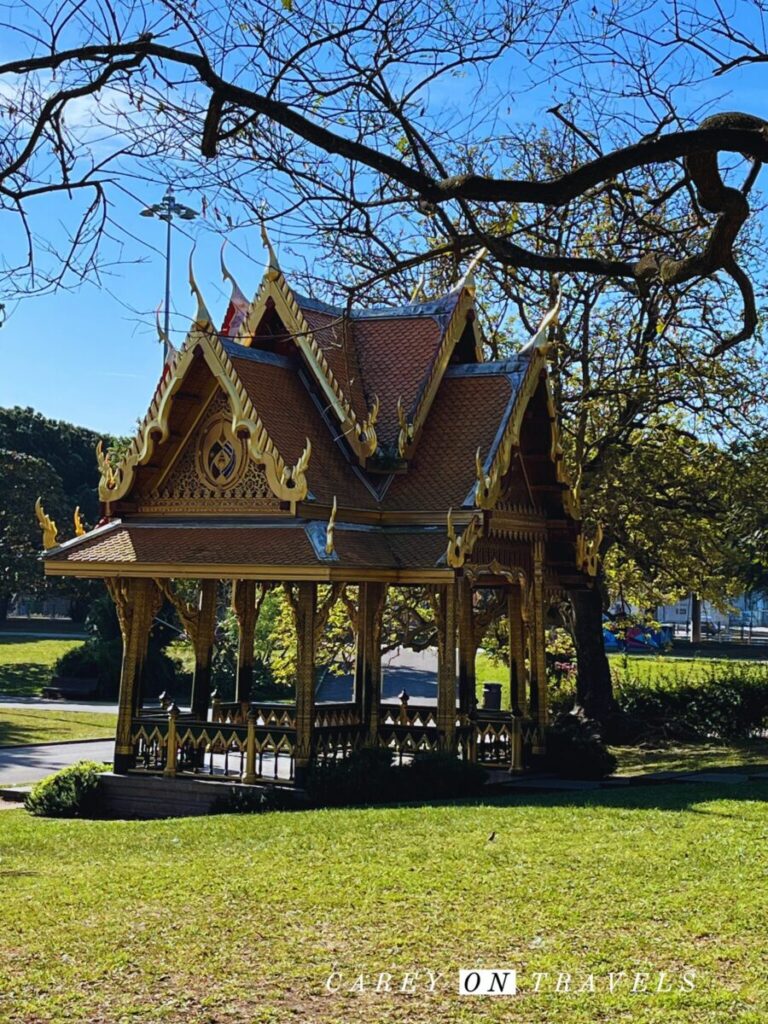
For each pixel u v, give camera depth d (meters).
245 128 10.33
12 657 64.19
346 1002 8.55
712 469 30.66
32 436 89.69
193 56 9.16
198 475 19.83
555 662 38.59
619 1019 8.12
